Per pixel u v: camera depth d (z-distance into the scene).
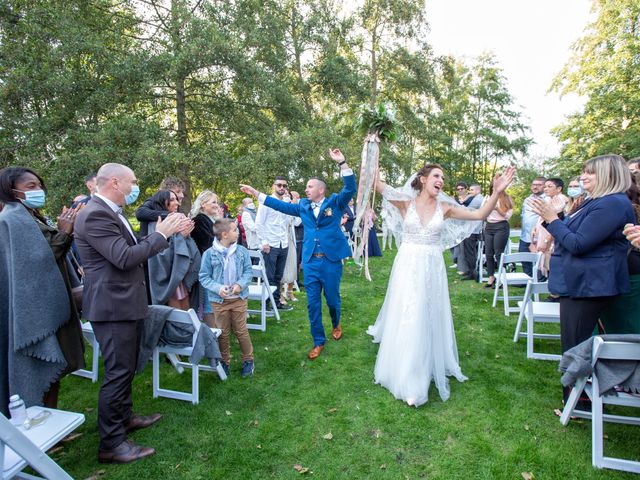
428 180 3.11
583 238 2.30
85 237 2.25
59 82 9.20
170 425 2.74
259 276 4.68
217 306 3.40
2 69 9.59
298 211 4.03
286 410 2.93
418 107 20.06
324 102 18.61
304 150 12.54
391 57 17.34
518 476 2.19
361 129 3.38
